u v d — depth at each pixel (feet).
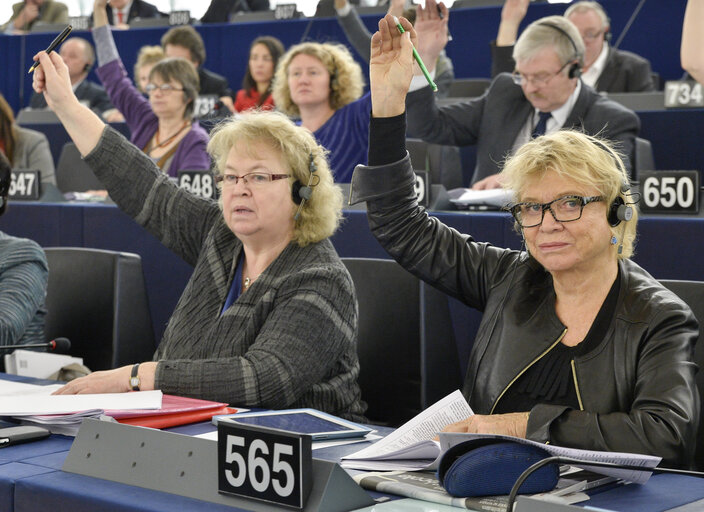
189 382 6.59
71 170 17.62
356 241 10.58
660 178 9.65
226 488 4.41
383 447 5.26
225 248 7.66
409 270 7.04
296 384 6.71
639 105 16.78
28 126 20.83
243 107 20.97
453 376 8.81
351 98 13.69
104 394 6.36
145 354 10.00
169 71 15.84
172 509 4.31
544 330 6.14
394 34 6.75
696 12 10.27
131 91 17.06
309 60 13.47
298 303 6.93
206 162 15.51
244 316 7.14
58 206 12.73
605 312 5.93
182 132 16.17
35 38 24.29
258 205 7.14
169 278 12.00
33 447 5.44
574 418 5.30
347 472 4.41
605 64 18.01
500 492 4.40
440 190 11.06
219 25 23.32
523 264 6.56
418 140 14.69
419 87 13.16
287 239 7.36
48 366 8.55
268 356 6.69
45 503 4.67
